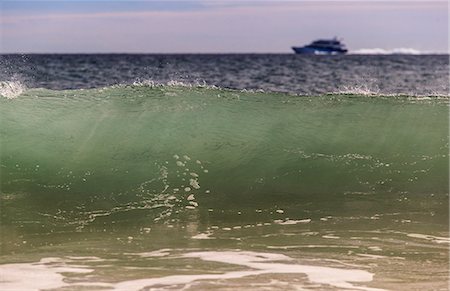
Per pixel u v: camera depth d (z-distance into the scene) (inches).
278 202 541.6
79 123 641.0
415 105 682.8
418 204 538.3
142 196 547.8
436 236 468.8
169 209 524.1
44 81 2031.3
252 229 485.1
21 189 555.2
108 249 443.8
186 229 484.1
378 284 381.4
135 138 623.8
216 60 3503.9
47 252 438.9
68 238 466.0
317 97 697.6
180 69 2588.6
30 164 589.3
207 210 523.5
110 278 390.6
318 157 606.5
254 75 2352.4
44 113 653.3
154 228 486.6
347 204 538.3
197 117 653.3
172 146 616.4
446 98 703.7
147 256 429.1
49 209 522.6
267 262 417.4
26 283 382.9
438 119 657.6
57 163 590.6
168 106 668.1
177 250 440.1
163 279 388.2
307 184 573.9
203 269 405.1
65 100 679.1
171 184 567.5
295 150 614.9
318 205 535.8
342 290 371.9
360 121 656.4
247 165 596.1
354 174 586.2
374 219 506.3
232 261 418.9
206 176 580.4
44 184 563.5
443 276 394.0
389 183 576.4
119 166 589.3
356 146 623.2
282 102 686.5
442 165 600.1
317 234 473.7
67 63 3051.2
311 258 425.1
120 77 2127.2
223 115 657.6
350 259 423.5
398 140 629.6
